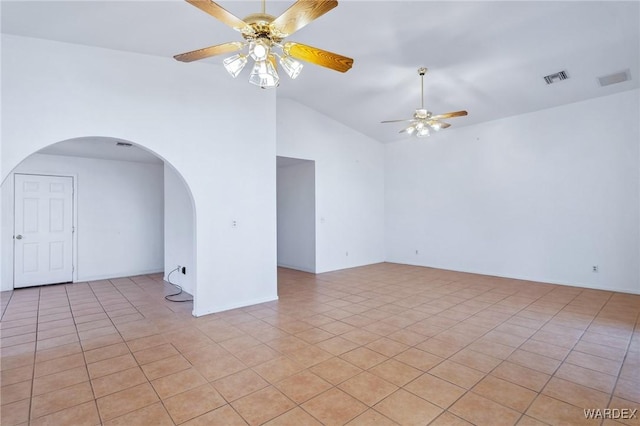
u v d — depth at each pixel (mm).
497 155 6035
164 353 2895
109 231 6191
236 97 4266
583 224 5098
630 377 2430
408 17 3250
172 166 3773
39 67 3020
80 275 5867
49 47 3068
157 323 3650
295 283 5645
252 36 2234
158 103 3662
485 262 6238
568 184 5234
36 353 2902
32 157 5473
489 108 5582
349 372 2541
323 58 2482
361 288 5270
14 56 2912
